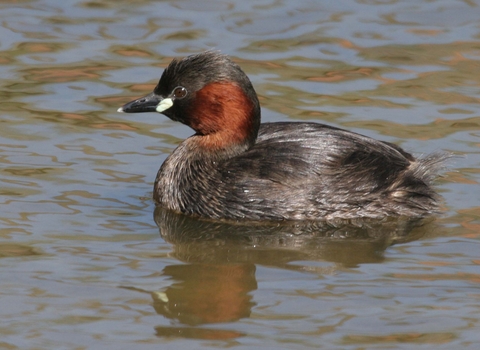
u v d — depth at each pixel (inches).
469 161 622.5
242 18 844.0
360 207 561.0
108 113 695.7
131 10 857.5
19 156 624.1
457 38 809.5
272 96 713.0
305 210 557.9
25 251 503.8
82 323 434.6
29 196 572.4
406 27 828.6
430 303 456.1
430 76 748.6
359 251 521.7
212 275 486.9
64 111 693.9
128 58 775.1
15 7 858.1
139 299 457.7
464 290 469.4
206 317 442.9
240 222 562.9
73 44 798.5
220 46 793.6
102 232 534.3
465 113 690.2
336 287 474.3
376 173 564.1
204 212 567.5
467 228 546.3
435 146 637.9
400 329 432.1
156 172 615.8
